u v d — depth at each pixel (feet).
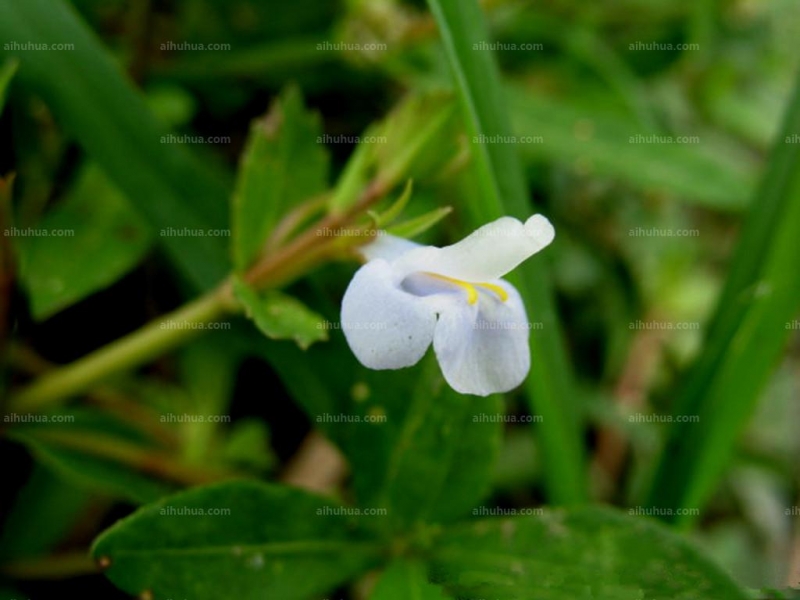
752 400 0.23
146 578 0.18
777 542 0.31
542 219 0.18
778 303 0.23
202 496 0.19
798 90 0.24
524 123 0.29
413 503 0.20
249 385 0.28
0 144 0.25
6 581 0.23
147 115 0.24
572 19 0.34
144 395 0.27
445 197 0.25
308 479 0.27
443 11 0.22
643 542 0.19
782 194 0.24
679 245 0.34
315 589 0.19
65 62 0.23
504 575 0.19
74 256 0.24
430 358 0.20
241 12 0.30
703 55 0.37
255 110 0.30
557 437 0.23
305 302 0.23
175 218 0.24
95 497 0.25
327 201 0.22
